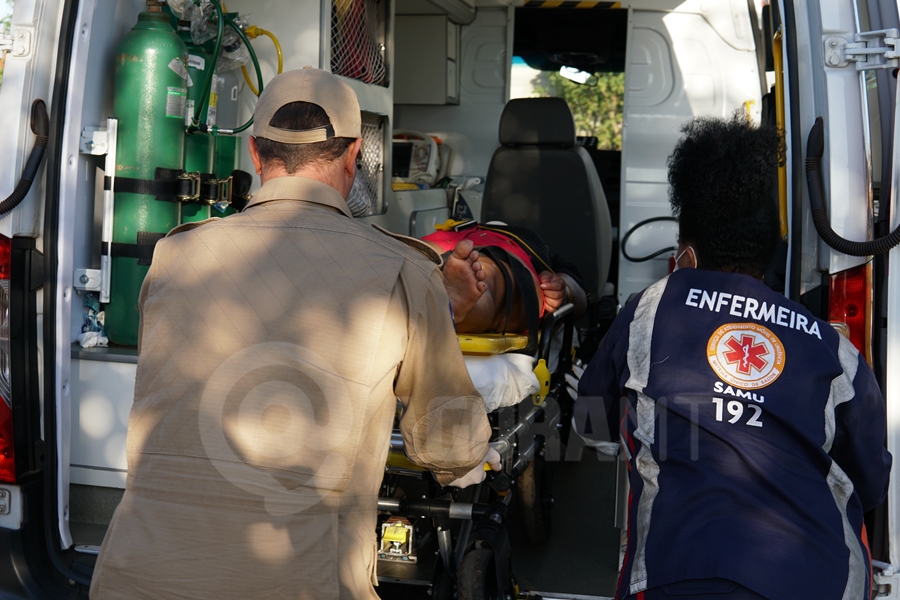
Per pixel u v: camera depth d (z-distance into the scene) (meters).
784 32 2.14
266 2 3.23
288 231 1.57
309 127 1.62
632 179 5.02
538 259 3.01
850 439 1.62
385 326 1.53
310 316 1.51
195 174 2.73
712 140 1.70
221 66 3.09
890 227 2.02
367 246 1.57
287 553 1.45
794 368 1.56
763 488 1.53
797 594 1.45
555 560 2.77
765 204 1.66
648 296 1.72
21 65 2.26
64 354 2.37
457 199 5.23
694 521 1.52
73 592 2.28
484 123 5.32
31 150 2.28
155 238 2.68
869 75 2.12
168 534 1.48
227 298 1.54
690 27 4.89
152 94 2.65
